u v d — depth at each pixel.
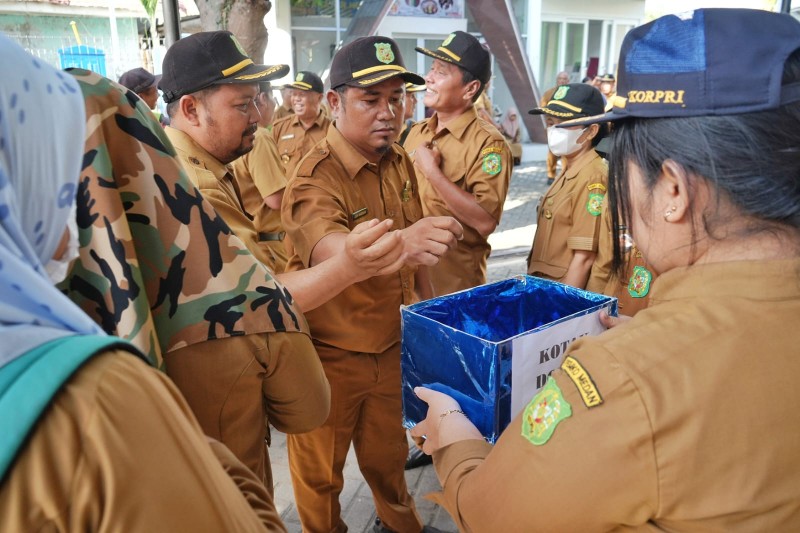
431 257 1.75
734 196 0.77
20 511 0.53
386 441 2.40
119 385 0.59
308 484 2.37
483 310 1.64
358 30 9.65
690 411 0.75
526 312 1.72
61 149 0.65
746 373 0.76
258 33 3.65
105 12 8.59
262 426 1.29
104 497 0.55
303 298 1.69
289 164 5.13
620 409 0.77
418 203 2.53
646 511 0.77
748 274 0.80
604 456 0.77
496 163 2.96
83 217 1.00
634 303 2.39
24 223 0.62
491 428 1.25
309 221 2.04
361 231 1.65
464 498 0.94
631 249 2.20
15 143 0.59
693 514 0.75
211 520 0.62
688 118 0.78
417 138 3.41
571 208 2.70
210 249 1.14
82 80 1.04
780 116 0.75
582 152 2.74
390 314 2.27
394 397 2.36
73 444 0.55
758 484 0.75
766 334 0.78
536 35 14.12
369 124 2.12
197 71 1.99
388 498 2.50
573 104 2.65
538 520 0.82
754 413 0.75
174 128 2.08
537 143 14.23
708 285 0.82
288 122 5.26
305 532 2.46
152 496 0.57
